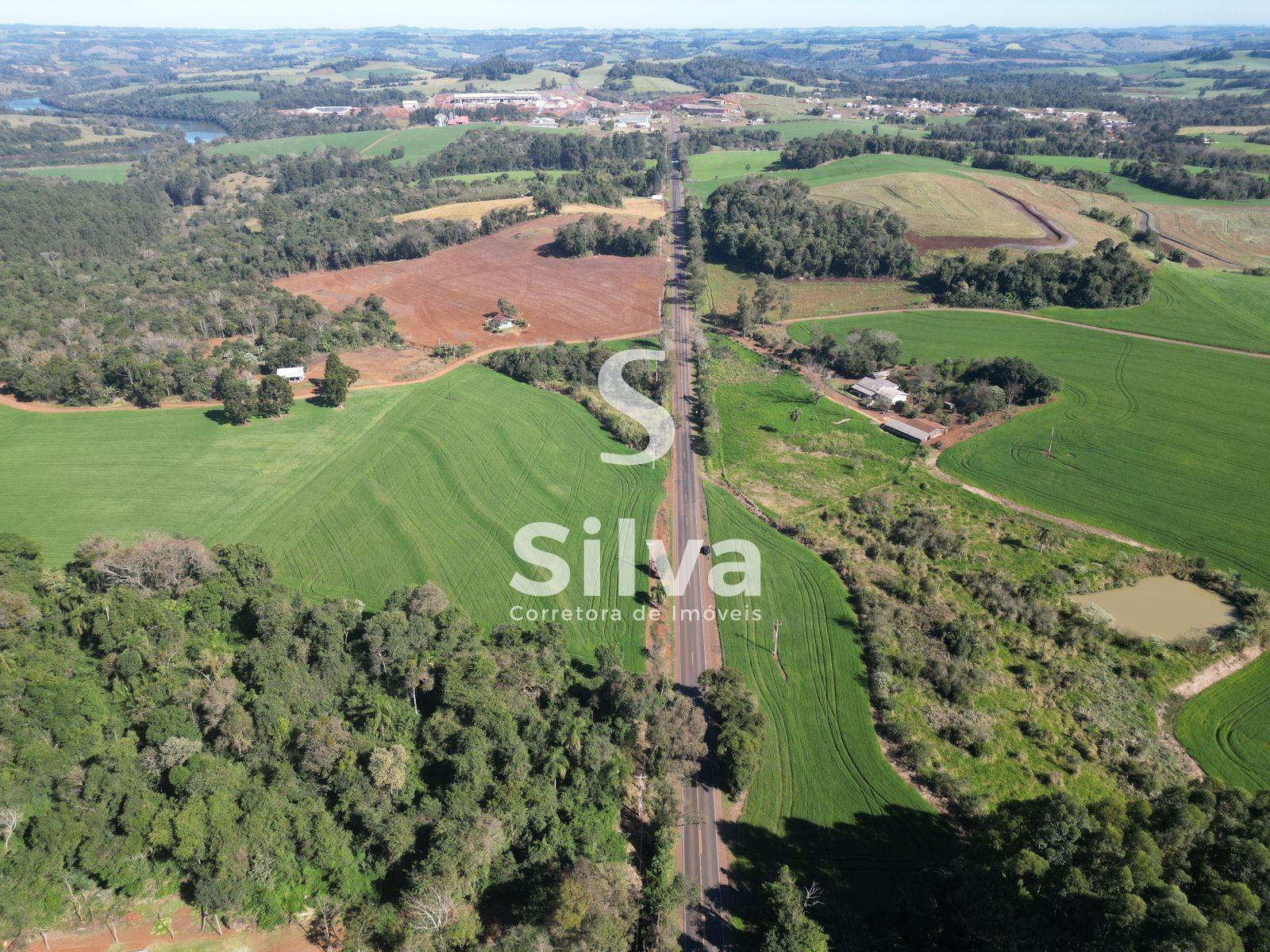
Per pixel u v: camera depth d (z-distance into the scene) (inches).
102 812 2625.5
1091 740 3267.7
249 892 2593.5
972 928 2269.9
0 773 2640.3
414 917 2418.8
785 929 2413.9
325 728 2915.8
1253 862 2100.1
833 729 3388.3
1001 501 4970.5
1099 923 2016.5
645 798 3053.6
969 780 3110.2
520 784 2849.4
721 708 3339.1
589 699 3356.3
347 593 4141.2
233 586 3784.5
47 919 2500.0
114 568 3759.8
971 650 3735.2
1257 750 3191.4
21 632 3435.0
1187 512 4749.0
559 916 2353.6
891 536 4633.4
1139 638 3769.7
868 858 2834.6
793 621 4010.8
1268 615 3843.5
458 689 3122.5
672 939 2503.7
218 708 2997.0
